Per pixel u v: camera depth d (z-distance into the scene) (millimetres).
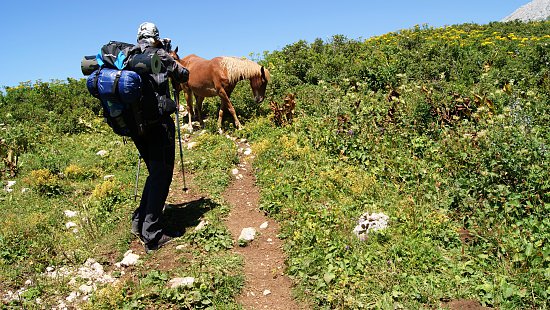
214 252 6387
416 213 6863
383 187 7883
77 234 7066
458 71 14312
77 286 5707
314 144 9977
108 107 5957
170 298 5258
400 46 17984
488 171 7461
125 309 5086
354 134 9656
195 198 8273
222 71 11789
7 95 16406
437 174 7988
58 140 12570
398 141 9297
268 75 12086
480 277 5418
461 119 10070
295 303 5355
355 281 5453
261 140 11078
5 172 9758
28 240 6688
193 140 11766
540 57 13766
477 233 6348
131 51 6016
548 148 7824
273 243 6750
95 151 11633
